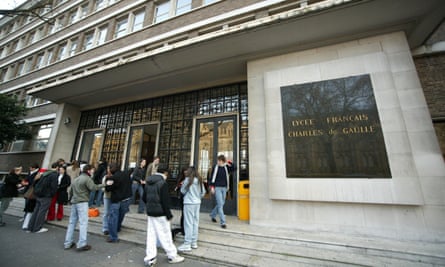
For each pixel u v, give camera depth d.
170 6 9.22
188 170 4.06
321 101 4.83
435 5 4.23
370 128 4.29
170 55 6.46
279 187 4.75
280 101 5.24
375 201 3.96
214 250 3.79
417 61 5.62
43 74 13.17
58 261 3.36
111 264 3.29
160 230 3.37
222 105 7.46
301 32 5.18
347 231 4.15
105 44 10.38
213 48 6.02
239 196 5.66
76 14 13.93
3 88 16.27
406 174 3.88
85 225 3.96
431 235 3.64
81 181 4.07
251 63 6.21
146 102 9.35
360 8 4.43
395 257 3.26
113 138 9.76
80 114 11.27
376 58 4.58
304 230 4.45
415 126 4.11
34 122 12.54
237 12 6.87
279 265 3.25
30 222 5.01
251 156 5.40
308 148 4.70
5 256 3.49
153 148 9.28
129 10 10.59
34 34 16.94
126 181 4.63
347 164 4.31
